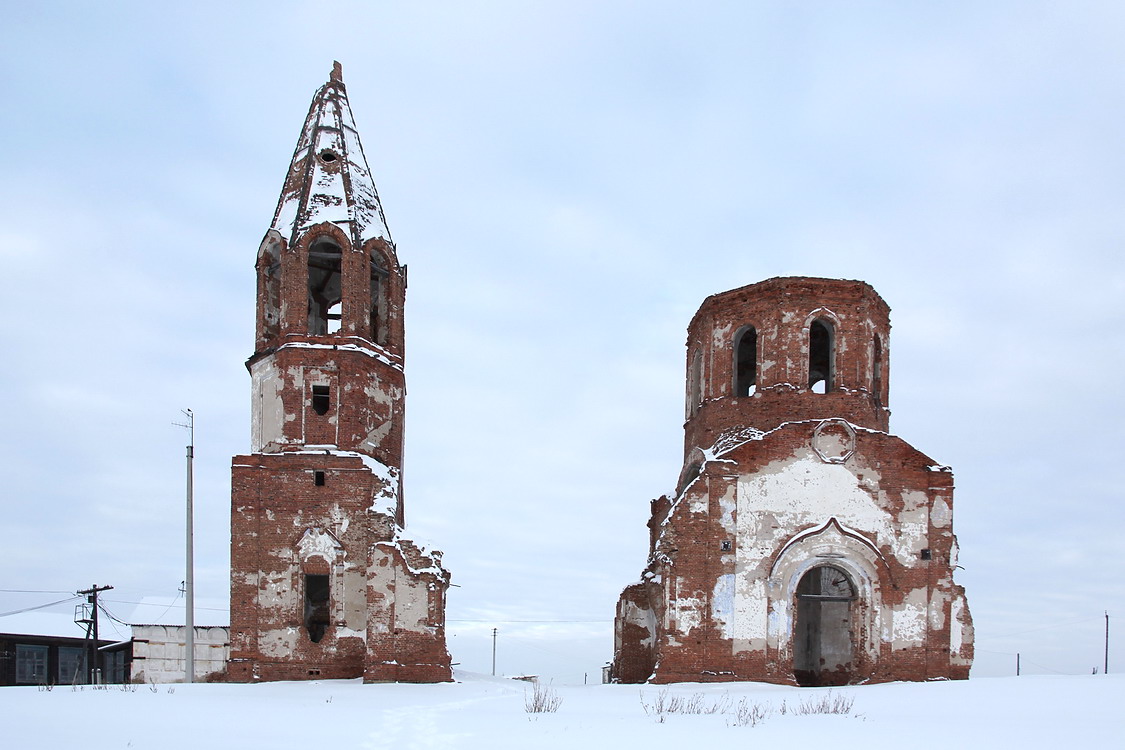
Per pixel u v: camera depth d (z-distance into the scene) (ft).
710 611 100.01
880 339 115.44
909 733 52.70
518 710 69.87
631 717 63.82
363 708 70.69
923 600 102.83
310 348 106.01
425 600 96.78
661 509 115.24
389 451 110.73
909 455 106.11
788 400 108.58
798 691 86.79
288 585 100.17
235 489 101.76
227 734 53.16
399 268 117.19
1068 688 78.28
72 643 174.50
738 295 113.80
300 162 116.67
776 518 103.09
